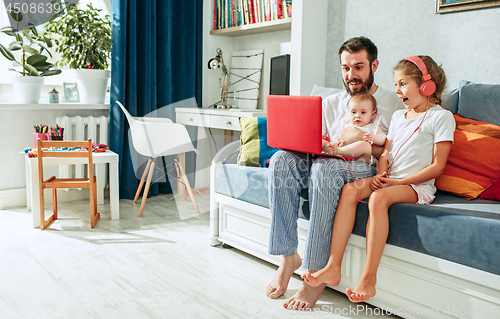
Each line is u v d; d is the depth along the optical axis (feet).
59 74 9.91
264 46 10.37
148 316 4.59
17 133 9.26
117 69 9.52
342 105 5.67
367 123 5.22
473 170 4.99
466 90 5.59
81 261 6.12
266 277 5.74
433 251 4.16
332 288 5.47
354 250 4.95
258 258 6.46
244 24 9.93
